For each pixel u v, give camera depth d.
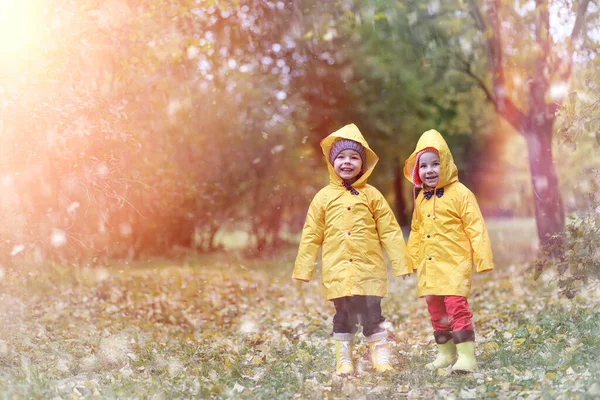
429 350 5.26
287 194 15.83
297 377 4.32
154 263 13.84
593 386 3.44
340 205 4.66
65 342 5.49
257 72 12.10
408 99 14.45
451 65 11.83
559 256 5.25
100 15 6.55
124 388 3.95
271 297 9.83
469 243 4.52
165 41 7.76
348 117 14.91
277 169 14.93
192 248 14.98
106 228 7.80
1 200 5.49
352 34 12.55
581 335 4.91
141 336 5.98
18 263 6.08
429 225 4.60
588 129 4.97
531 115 9.87
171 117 9.85
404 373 4.33
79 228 6.58
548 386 3.64
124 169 6.85
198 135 11.59
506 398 3.58
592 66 6.98
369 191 4.74
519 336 5.27
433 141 4.63
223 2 8.68
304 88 14.12
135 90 8.01
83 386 4.00
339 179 4.79
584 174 5.39
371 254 4.61
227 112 12.36
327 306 8.73
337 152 4.72
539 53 9.43
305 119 14.59
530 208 24.58
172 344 5.63
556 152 10.27
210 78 10.78
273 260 15.39
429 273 4.55
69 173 5.60
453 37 11.77
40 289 8.09
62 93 5.56
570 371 3.95
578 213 5.18
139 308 8.21
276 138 14.37
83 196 5.99
